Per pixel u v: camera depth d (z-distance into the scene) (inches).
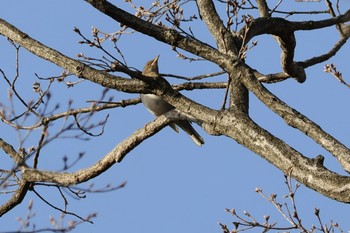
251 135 836.0
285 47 1198.9
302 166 794.8
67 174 1075.3
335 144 827.4
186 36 928.3
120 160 1056.8
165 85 880.9
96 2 886.4
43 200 1074.7
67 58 912.3
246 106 883.4
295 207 1037.2
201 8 1033.5
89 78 893.2
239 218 1051.9
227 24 1016.2
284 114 863.7
